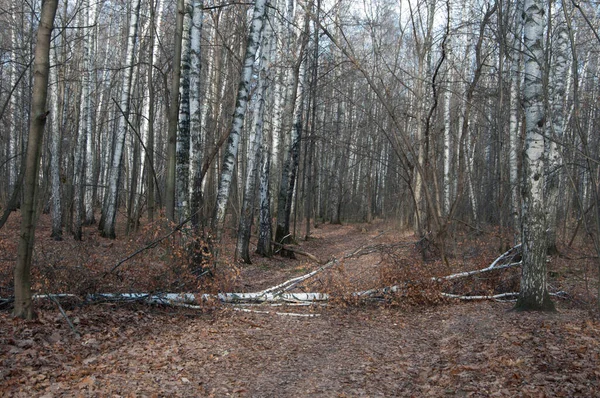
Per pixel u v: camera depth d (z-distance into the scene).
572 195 23.78
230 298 10.53
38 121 6.95
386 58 22.61
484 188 29.73
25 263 7.33
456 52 24.14
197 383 5.95
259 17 12.51
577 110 7.25
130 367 6.25
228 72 22.66
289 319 9.85
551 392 5.30
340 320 9.89
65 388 5.36
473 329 8.34
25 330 6.84
